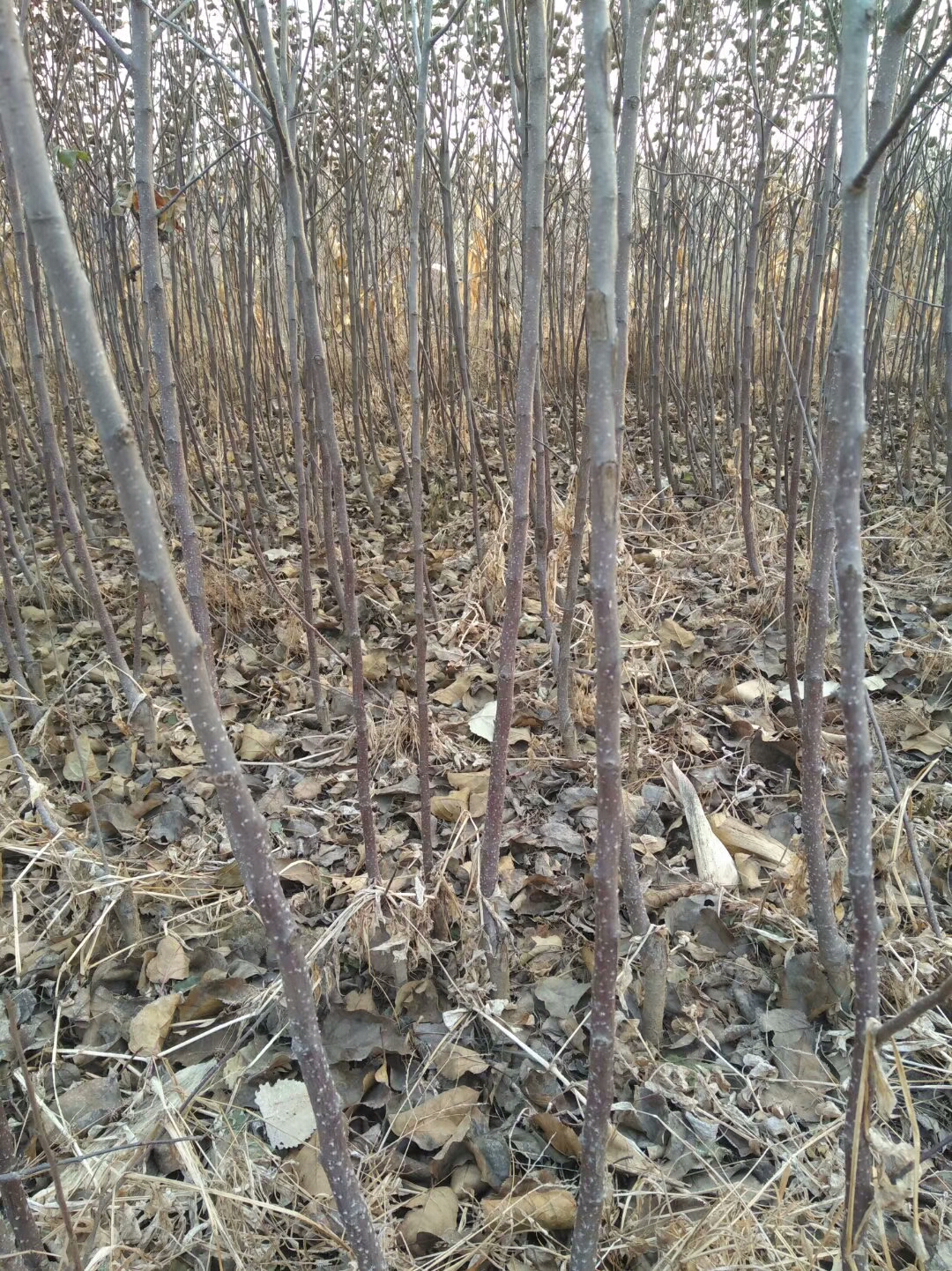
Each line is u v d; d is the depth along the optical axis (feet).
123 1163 3.91
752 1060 4.33
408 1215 3.73
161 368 5.22
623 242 4.10
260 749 7.09
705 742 6.76
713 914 5.03
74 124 10.61
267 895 2.48
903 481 12.86
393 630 8.97
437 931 4.99
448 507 12.33
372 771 6.74
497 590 9.05
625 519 11.60
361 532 11.87
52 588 9.39
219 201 12.73
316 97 8.46
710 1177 3.85
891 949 4.71
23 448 11.81
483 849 4.89
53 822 5.46
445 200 8.56
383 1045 4.42
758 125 11.11
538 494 7.32
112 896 5.10
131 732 7.20
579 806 6.13
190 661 2.29
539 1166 3.94
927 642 8.02
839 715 6.98
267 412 13.50
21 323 13.51
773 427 12.50
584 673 6.95
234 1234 3.64
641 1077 4.21
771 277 15.96
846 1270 3.23
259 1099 4.20
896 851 4.91
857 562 2.51
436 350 14.46
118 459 2.13
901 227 13.64
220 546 10.98
